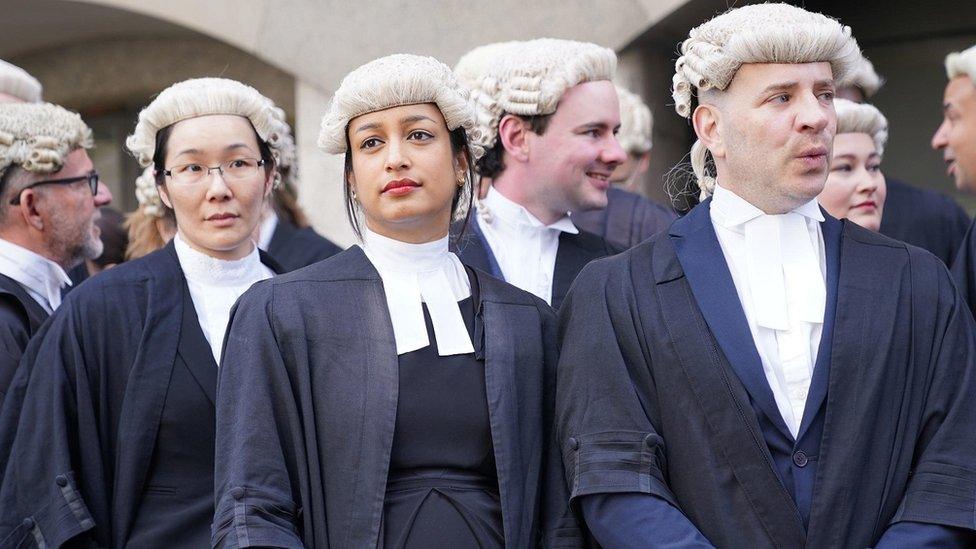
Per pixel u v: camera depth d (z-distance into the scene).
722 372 3.23
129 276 3.91
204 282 3.97
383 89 3.32
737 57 3.27
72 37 8.72
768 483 3.16
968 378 3.25
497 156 4.35
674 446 3.26
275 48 7.32
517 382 3.37
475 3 6.86
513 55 4.30
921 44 7.20
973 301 4.02
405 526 3.20
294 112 8.26
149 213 4.75
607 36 6.63
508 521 3.24
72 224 4.46
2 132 4.36
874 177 4.45
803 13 3.33
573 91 4.25
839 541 3.13
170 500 3.71
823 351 3.24
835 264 3.35
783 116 3.26
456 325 3.38
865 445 3.18
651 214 4.79
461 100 3.39
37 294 4.40
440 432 3.28
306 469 3.26
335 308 3.34
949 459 3.18
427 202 3.35
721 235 3.38
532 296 3.54
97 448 3.73
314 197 7.29
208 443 3.75
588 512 3.26
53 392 3.73
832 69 3.35
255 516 3.14
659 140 6.80
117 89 8.80
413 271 3.41
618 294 3.38
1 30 8.50
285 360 3.31
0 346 4.10
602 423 3.30
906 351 3.25
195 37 8.51
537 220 4.34
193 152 3.96
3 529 3.68
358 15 7.13
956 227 5.12
